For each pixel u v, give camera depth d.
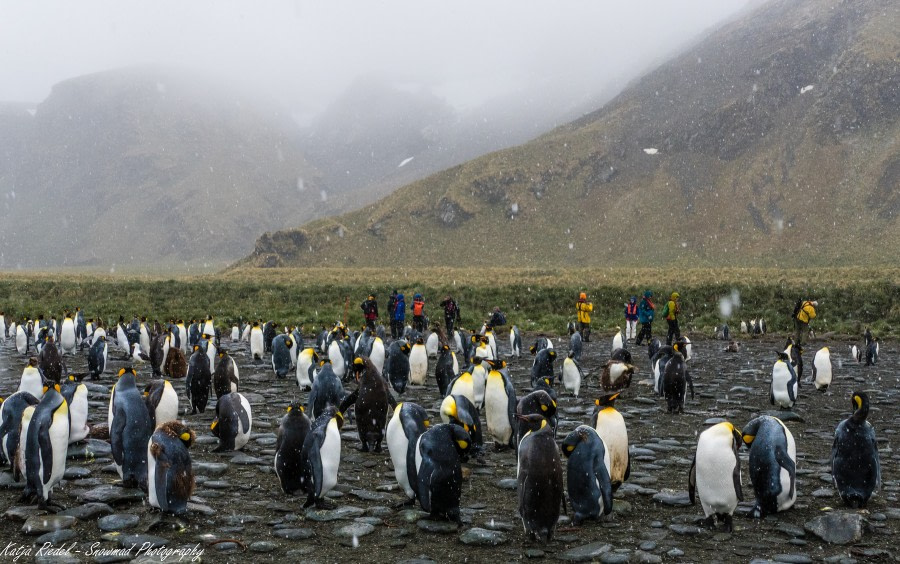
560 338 32.78
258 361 22.88
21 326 26.42
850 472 8.48
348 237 168.50
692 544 7.38
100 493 8.34
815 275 59.94
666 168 186.88
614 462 8.86
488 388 10.98
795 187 163.00
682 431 12.70
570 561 6.87
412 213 175.50
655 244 155.38
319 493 8.23
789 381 14.79
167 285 53.06
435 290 48.00
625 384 16.03
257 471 9.84
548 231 168.38
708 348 29.52
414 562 6.78
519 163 193.00
